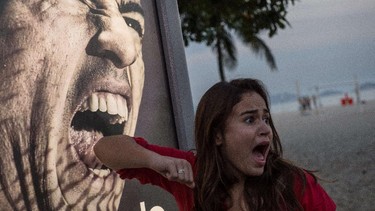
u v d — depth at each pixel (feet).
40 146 11.02
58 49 11.28
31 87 10.93
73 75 11.48
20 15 10.85
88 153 11.68
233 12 36.22
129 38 12.42
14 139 10.73
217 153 9.00
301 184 8.96
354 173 41.86
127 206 12.30
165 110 13.05
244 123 8.83
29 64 10.91
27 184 10.84
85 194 11.61
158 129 12.87
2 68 10.61
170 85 13.11
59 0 11.35
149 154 8.93
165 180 9.45
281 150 9.20
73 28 11.51
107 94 11.99
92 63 11.79
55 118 11.21
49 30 11.18
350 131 45.37
